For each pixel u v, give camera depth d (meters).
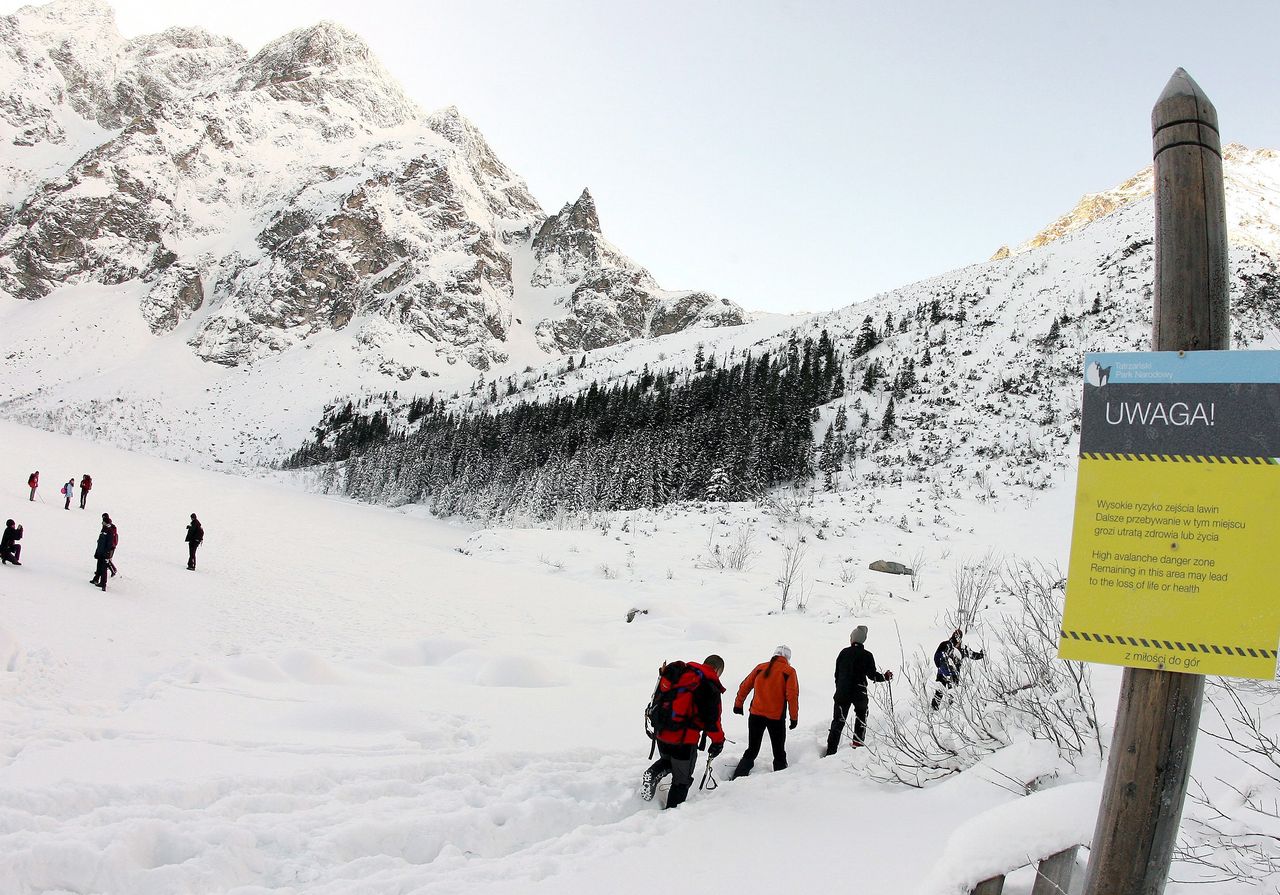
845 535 28.33
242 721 7.03
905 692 9.16
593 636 14.97
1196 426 2.17
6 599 11.91
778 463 54.81
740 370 89.50
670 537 29.33
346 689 8.74
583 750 6.90
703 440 62.62
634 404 85.06
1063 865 2.93
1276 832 3.36
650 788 5.75
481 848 4.68
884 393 66.94
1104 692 6.37
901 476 42.59
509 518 54.50
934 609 18.16
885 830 4.69
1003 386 55.19
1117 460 2.25
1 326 195.75
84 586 14.57
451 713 7.92
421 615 16.36
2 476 34.56
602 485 58.44
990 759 5.28
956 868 2.95
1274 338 50.94
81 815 4.46
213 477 65.62
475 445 85.06
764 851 4.54
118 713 7.06
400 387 179.38
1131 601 2.18
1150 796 2.12
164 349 198.50
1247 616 2.04
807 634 15.46
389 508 79.94
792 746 7.41
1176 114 2.35
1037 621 6.49
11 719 6.39
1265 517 2.06
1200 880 3.20
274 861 4.21
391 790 5.46
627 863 4.38
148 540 23.53
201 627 12.48
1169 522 2.16
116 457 59.84
